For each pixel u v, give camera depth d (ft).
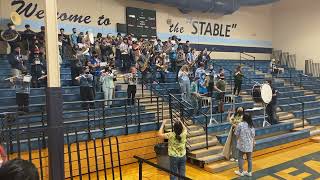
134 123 30.60
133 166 27.76
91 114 30.09
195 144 29.81
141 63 41.88
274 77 61.11
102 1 50.16
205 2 55.06
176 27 59.52
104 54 41.42
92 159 25.76
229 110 38.17
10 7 41.63
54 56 12.65
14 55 32.19
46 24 12.53
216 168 26.86
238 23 69.36
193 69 45.68
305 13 68.95
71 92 33.63
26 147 22.50
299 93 55.11
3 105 29.37
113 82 33.73
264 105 37.70
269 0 60.59
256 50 72.69
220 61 63.67
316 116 46.55
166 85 42.14
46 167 21.80
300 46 70.08
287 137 35.68
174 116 33.30
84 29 48.19
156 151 26.76
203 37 63.62
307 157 31.32
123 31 52.11
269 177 25.48
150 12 55.67
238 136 25.52
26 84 28.84
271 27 74.79
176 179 20.92
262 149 32.73
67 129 18.60
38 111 29.40
